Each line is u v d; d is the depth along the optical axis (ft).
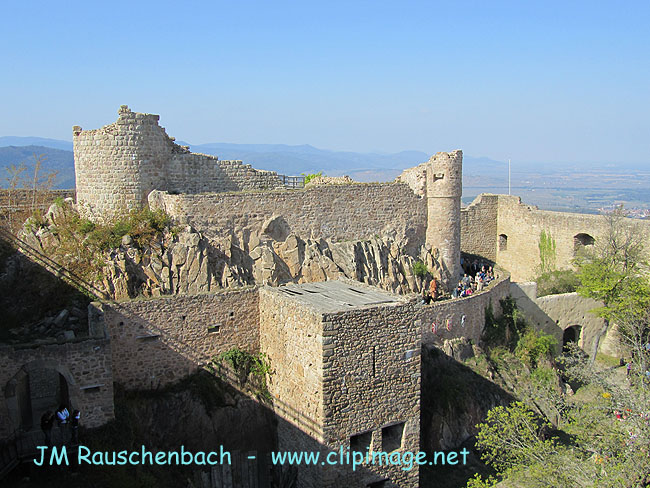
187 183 105.91
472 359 112.68
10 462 64.23
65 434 67.72
